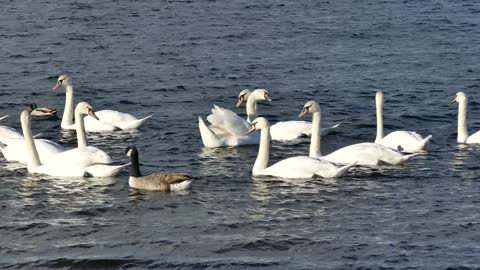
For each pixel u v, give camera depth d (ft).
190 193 96.99
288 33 190.90
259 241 84.84
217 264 80.48
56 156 103.24
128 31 191.21
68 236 86.63
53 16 205.16
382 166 104.63
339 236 85.81
